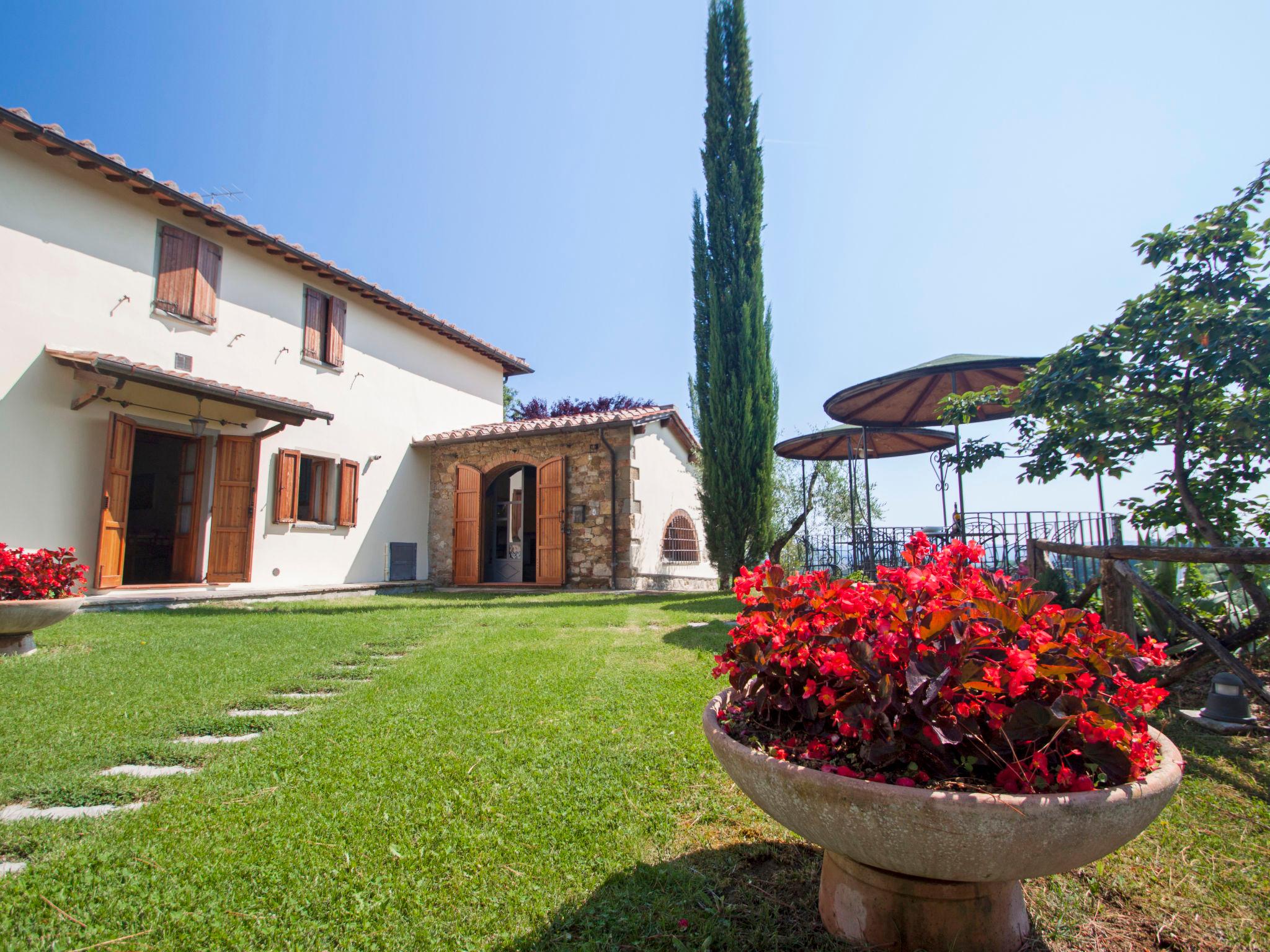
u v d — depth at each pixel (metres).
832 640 1.53
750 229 11.07
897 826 1.21
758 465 10.75
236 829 1.99
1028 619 1.53
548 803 2.22
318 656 4.70
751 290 10.90
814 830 1.37
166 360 8.67
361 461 11.79
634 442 11.64
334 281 11.34
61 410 7.54
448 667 4.30
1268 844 2.01
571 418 12.36
